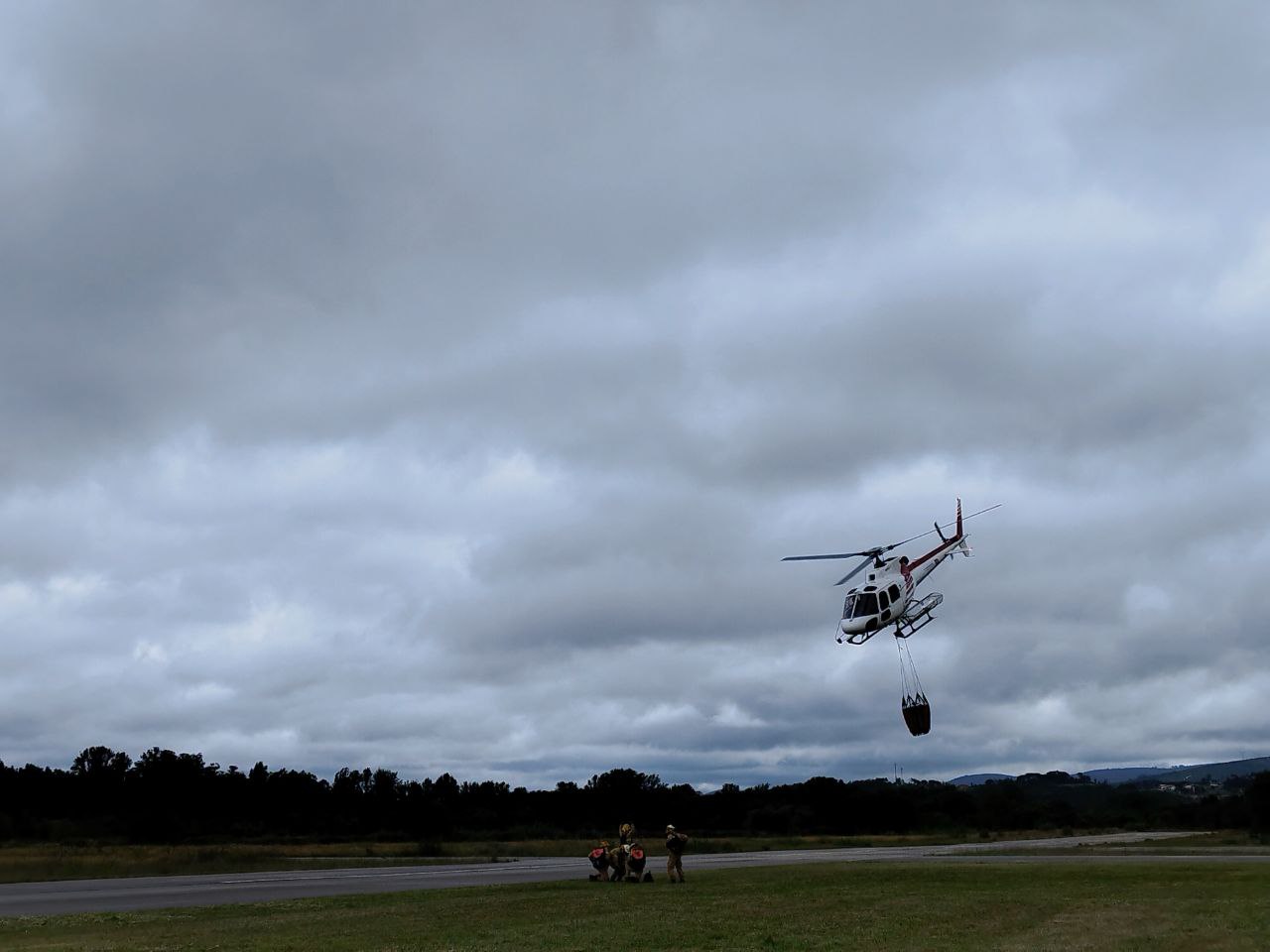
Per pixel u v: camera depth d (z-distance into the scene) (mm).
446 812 110062
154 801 104312
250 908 27750
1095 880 32438
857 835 113750
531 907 26406
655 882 34938
